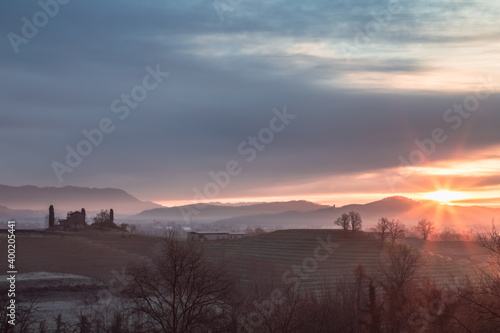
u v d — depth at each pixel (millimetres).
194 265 60375
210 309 59719
